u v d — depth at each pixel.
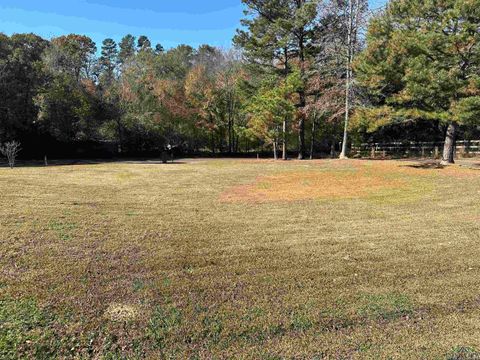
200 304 3.75
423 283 4.35
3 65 26.20
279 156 32.41
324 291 4.11
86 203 8.48
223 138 35.88
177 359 2.91
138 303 3.74
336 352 3.02
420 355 2.99
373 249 5.58
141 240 5.77
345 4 22.02
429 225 7.03
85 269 4.54
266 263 4.95
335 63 23.23
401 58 15.54
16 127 27.81
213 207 8.59
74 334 3.18
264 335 3.25
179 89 34.00
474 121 14.52
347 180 13.09
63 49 33.34
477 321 3.52
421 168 15.94
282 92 23.66
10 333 3.14
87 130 31.73
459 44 14.09
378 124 17.30
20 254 4.93
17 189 10.01
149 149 33.84
